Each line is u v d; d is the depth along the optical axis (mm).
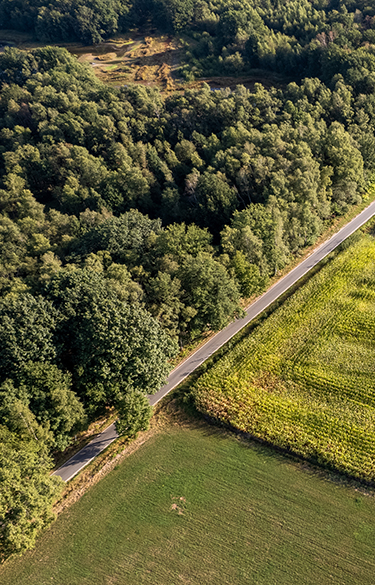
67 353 63469
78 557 47969
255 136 100438
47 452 53250
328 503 49781
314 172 90375
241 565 45812
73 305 63781
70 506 52750
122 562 47156
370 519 47906
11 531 42156
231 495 51938
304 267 85750
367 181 103062
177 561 46688
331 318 71875
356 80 112688
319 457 53250
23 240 92062
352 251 85938
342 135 98000
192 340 73438
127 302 65938
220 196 92188
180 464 55969
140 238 82125
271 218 81625
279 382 63406
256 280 75125
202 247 78000
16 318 60281
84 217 94500
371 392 59656
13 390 54656
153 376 59688
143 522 50406
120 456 57844
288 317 73500
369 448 53156
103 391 58188
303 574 44625
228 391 62500
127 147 113938
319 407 59094
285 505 50219
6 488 44156
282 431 56375
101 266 74750
